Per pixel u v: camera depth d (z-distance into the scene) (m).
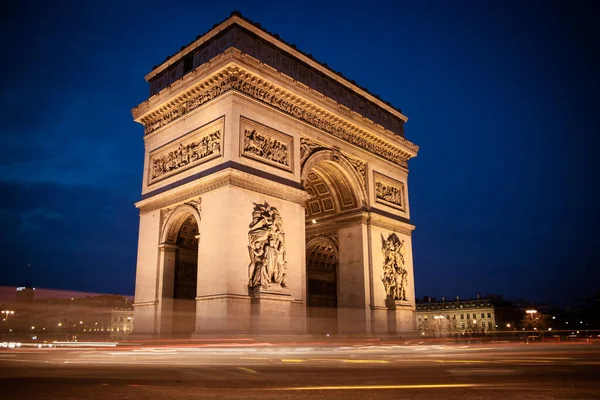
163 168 66.06
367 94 79.00
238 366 28.88
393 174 82.19
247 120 59.06
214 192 56.84
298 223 61.97
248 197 56.84
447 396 15.64
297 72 67.62
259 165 58.97
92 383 19.52
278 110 63.19
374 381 20.22
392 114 84.56
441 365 29.53
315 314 81.38
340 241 75.06
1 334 104.81
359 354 45.78
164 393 16.56
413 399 15.02
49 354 44.56
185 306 62.78
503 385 18.56
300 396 15.81
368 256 72.69
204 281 55.12
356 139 76.12
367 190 75.50
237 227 54.81
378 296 72.12
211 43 63.53
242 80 59.94
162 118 68.81
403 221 80.69
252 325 53.41
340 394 16.23
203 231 56.97
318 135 68.75
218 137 58.84
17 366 28.69
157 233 63.31
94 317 129.50
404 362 32.69
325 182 75.94
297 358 38.19
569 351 54.34
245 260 54.75
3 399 15.04
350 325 71.00
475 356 41.41
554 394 15.98
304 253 61.72
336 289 86.00
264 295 53.88
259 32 62.75
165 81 69.31
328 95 72.00
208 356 41.22
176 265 63.09
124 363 31.62
